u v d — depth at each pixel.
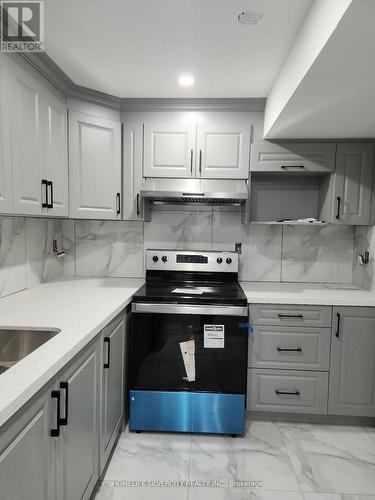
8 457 0.80
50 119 1.79
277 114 1.84
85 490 1.34
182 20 1.38
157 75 1.89
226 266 2.46
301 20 1.37
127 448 1.86
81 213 2.08
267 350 2.05
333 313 2.02
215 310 1.92
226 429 1.96
